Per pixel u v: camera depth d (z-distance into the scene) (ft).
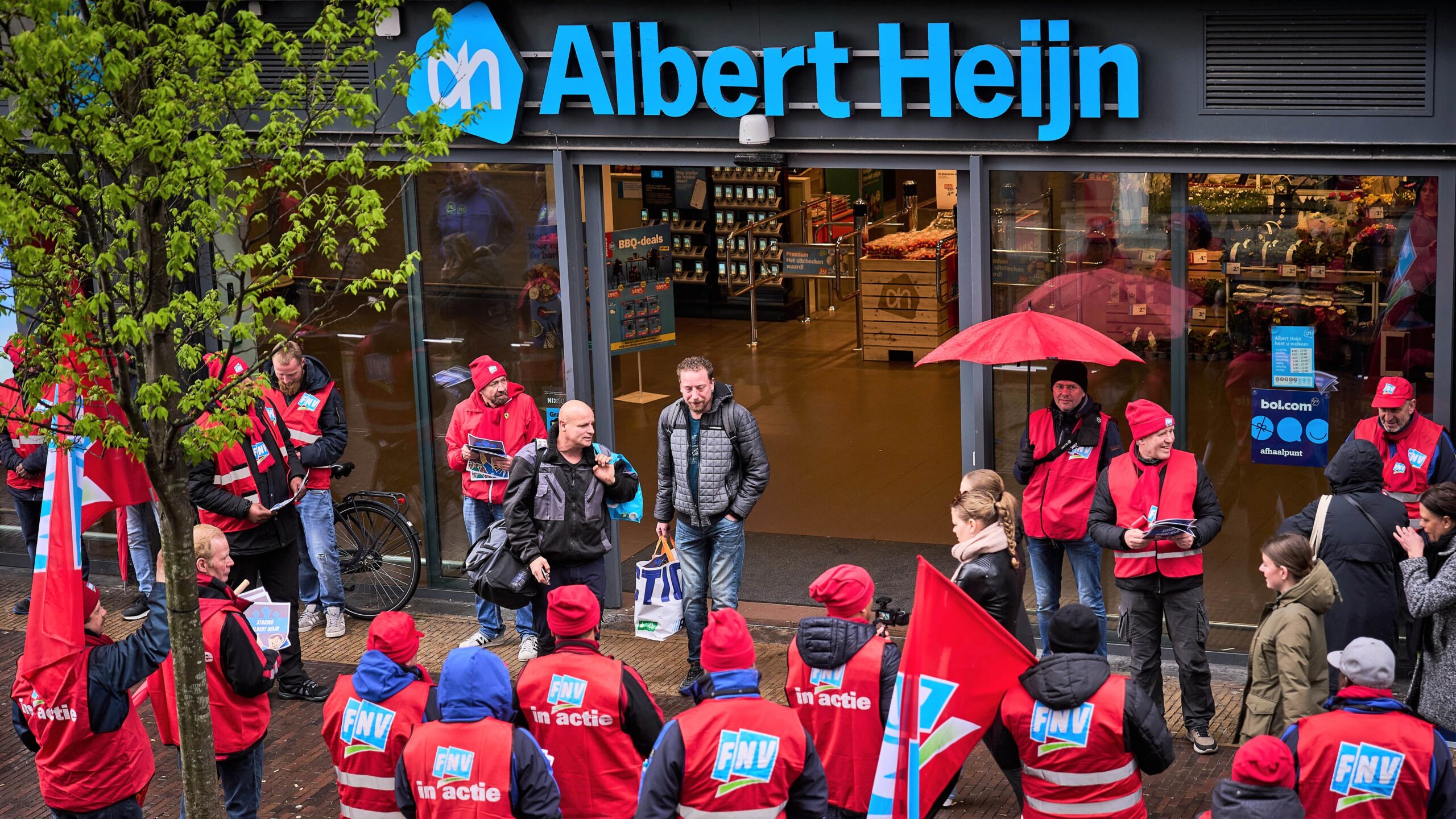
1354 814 15.99
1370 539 22.20
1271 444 26.96
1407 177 25.18
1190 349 27.20
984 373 28.58
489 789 15.52
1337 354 26.21
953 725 16.65
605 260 31.17
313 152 20.70
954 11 26.94
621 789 17.30
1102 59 26.00
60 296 18.83
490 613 30.25
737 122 28.86
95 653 19.06
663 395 49.83
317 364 30.76
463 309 32.12
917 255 52.26
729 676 15.66
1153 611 23.84
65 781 19.19
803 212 61.98
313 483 30.60
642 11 28.91
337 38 20.20
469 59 30.04
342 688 17.44
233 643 20.21
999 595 20.18
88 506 24.47
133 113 19.06
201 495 26.37
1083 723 15.94
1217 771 23.08
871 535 35.63
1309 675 20.54
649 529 37.37
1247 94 25.61
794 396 49.42
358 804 17.46
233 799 21.04
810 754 15.74
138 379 20.42
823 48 27.63
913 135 27.78
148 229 19.20
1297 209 25.93
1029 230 27.73
